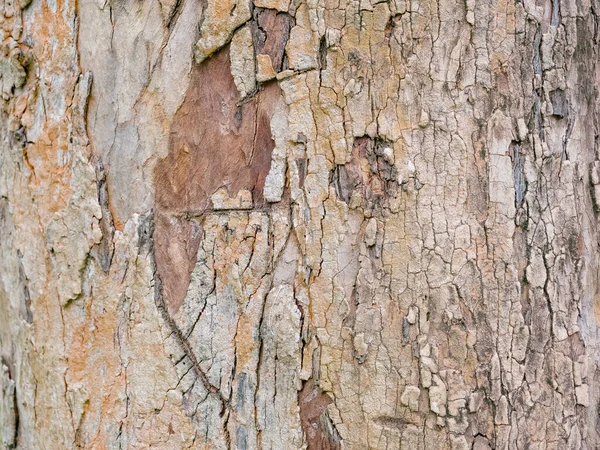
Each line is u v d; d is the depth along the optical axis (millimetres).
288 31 465
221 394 487
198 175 487
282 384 479
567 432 505
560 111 497
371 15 458
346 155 465
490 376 476
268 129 474
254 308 479
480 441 476
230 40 473
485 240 473
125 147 496
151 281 493
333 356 474
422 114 464
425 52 462
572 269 508
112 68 495
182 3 479
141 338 497
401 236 467
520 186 483
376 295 469
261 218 476
